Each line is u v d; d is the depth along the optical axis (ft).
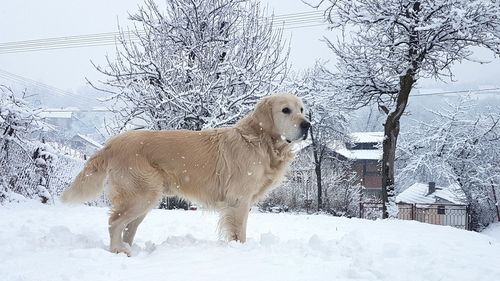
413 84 59.06
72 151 67.31
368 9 52.95
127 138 17.08
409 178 94.68
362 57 58.90
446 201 104.01
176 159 17.04
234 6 62.03
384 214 57.88
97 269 12.66
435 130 91.45
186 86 58.18
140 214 16.65
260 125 17.69
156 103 57.00
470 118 91.56
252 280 11.65
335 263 13.82
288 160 18.38
